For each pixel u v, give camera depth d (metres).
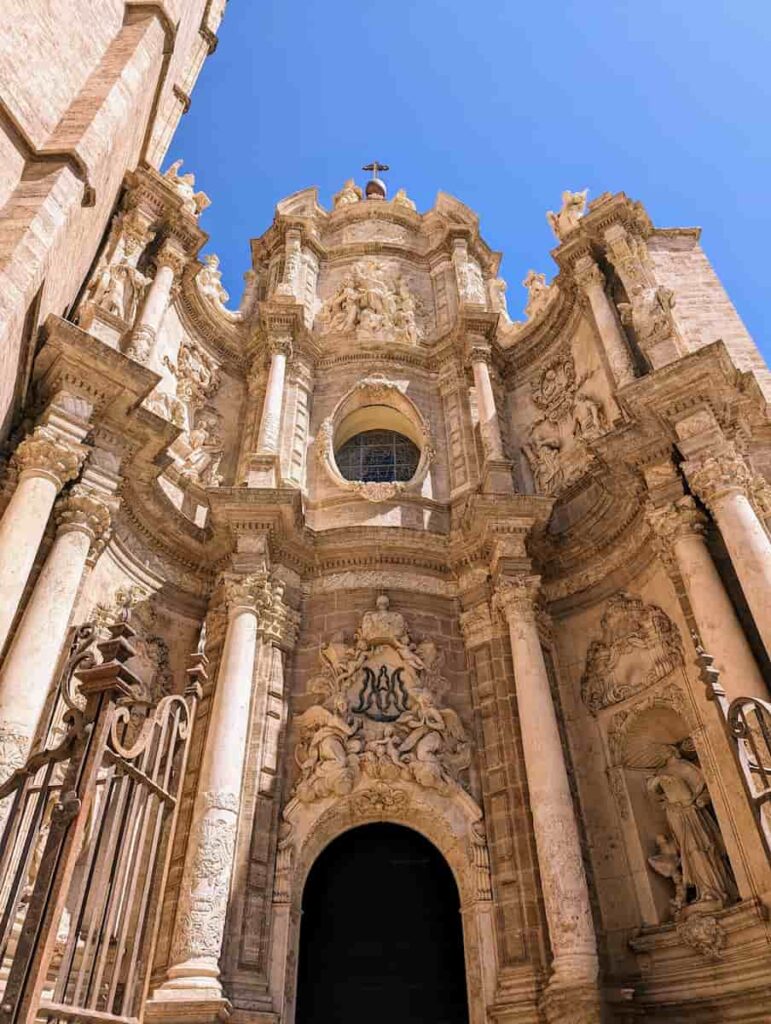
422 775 13.41
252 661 13.84
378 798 13.52
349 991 12.52
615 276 18.50
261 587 14.71
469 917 12.62
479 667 15.02
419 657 15.04
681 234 18.98
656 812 13.13
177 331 18.92
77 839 4.93
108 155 14.21
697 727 12.30
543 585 15.99
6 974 9.46
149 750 6.71
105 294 15.52
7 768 9.93
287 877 12.52
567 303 19.42
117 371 13.33
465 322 20.73
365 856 13.78
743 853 10.83
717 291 17.44
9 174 11.83
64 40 13.69
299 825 13.08
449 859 13.38
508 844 12.78
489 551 15.92
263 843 12.65
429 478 18.83
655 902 12.09
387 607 15.70
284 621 15.16
